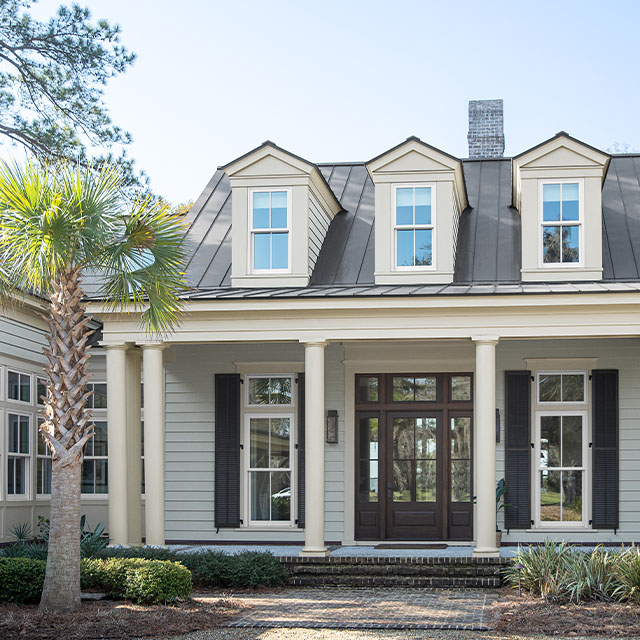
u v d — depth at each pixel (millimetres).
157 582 12359
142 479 18906
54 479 11914
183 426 18703
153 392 15977
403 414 18188
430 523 17922
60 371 11969
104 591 13039
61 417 11883
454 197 17469
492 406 15258
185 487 18562
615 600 12219
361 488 18188
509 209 19156
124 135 23047
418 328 15555
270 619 11648
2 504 16375
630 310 15172
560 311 15281
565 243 17000
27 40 22047
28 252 11500
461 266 17547
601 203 18172
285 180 17375
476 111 22781
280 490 18375
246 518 18328
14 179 11422
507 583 14297
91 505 19203
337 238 18656
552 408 17734
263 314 15906
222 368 18688
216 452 18406
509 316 15383
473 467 17922
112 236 12102
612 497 17234
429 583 14414
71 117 22547
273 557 14773
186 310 15883
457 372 18047
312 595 13688
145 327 16000
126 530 16031
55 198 11211
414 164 17188
